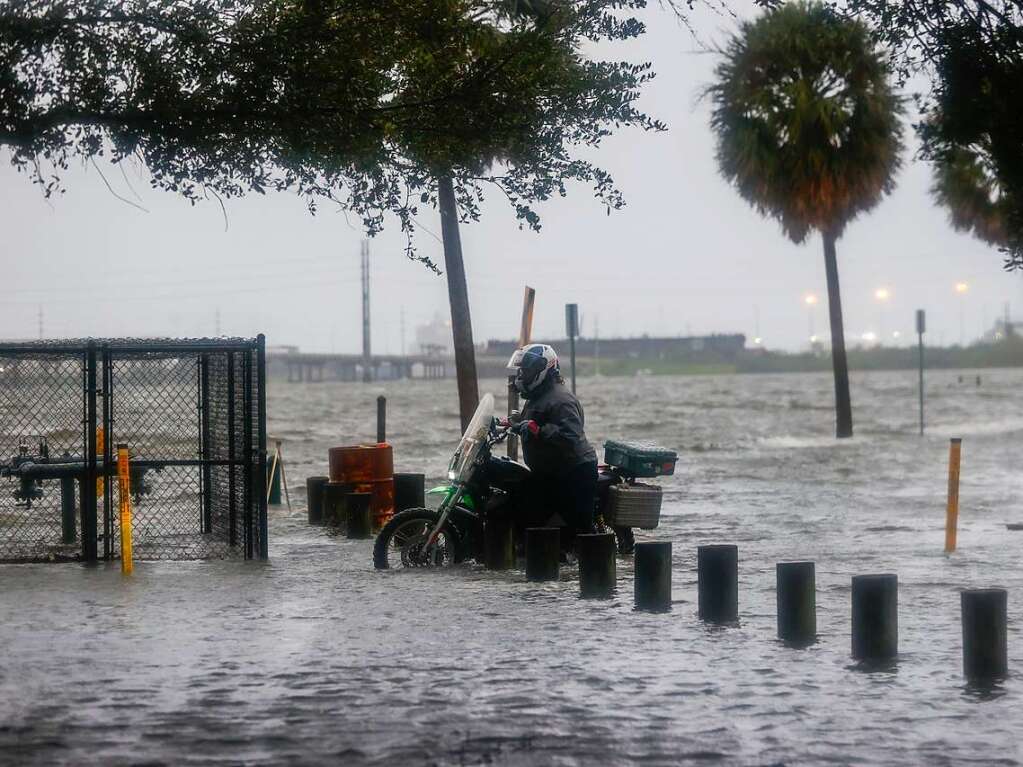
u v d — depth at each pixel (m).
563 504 25.42
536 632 18.67
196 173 16.97
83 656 17.00
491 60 17.53
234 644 17.83
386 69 17.45
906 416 115.44
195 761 12.22
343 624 19.33
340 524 33.19
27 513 34.47
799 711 14.06
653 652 17.23
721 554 19.47
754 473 51.28
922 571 25.22
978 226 61.84
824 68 67.62
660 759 12.24
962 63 20.11
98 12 15.64
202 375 30.48
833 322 72.06
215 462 27.11
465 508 25.62
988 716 13.84
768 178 68.00
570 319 41.41
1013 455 59.97
